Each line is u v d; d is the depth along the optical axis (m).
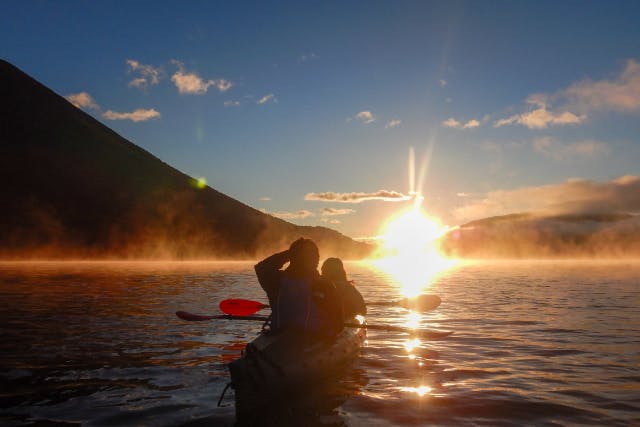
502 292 14.28
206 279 19.50
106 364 5.20
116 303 10.55
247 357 4.17
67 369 4.99
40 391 4.26
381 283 19.22
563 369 5.07
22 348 5.94
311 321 4.82
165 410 3.80
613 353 5.82
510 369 5.09
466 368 5.14
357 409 3.83
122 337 6.70
